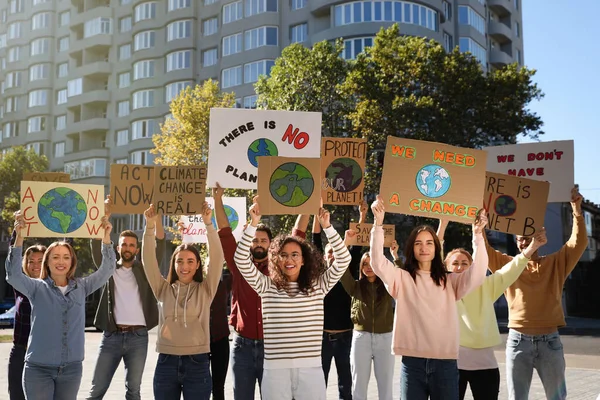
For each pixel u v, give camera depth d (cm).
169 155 3212
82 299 588
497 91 2647
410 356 505
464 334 609
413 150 566
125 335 670
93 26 5703
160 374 566
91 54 5800
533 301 600
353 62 2905
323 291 526
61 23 6128
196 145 3153
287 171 574
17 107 6328
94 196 636
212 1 5016
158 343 571
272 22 4622
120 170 685
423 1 4175
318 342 513
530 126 2697
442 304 508
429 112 2495
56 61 6112
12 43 6406
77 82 5756
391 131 2558
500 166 698
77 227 625
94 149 5475
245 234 525
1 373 1211
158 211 610
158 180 616
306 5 4525
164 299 580
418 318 505
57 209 622
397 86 2666
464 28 4700
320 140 716
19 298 687
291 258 516
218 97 3288
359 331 738
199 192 612
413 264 522
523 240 635
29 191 618
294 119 713
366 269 734
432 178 565
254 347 611
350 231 644
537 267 606
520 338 600
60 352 560
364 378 732
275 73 2961
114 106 5572
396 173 563
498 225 632
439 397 495
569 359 1499
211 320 721
